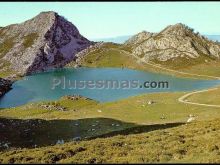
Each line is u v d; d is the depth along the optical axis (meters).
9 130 62.62
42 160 27.52
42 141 56.16
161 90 174.50
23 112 101.12
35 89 188.00
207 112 80.56
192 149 29.52
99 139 40.22
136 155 27.52
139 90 175.00
